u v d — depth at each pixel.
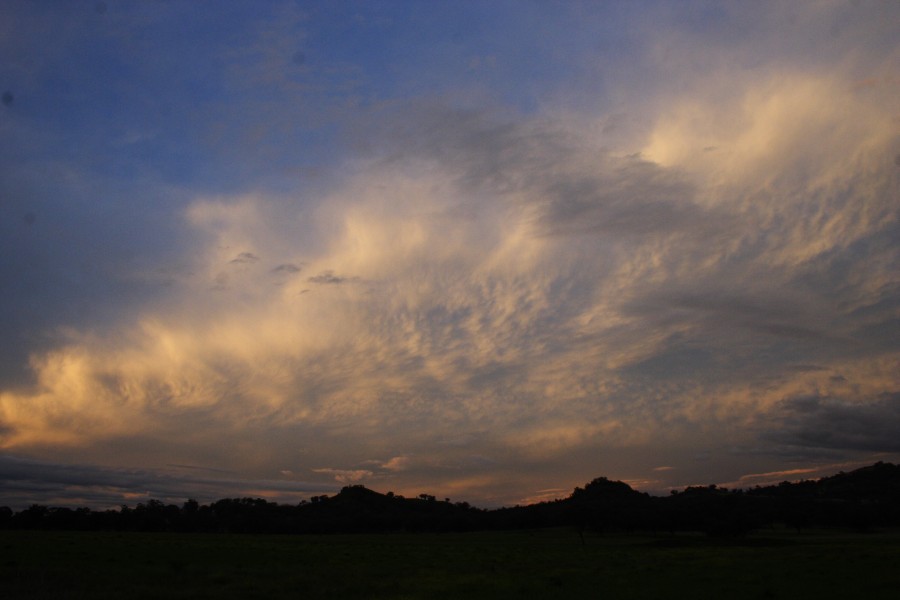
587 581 37.69
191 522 153.38
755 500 140.38
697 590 32.56
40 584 31.53
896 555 52.03
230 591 31.75
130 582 34.06
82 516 142.50
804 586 33.06
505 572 44.00
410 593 32.47
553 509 167.50
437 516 165.38
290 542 84.56
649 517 128.12
